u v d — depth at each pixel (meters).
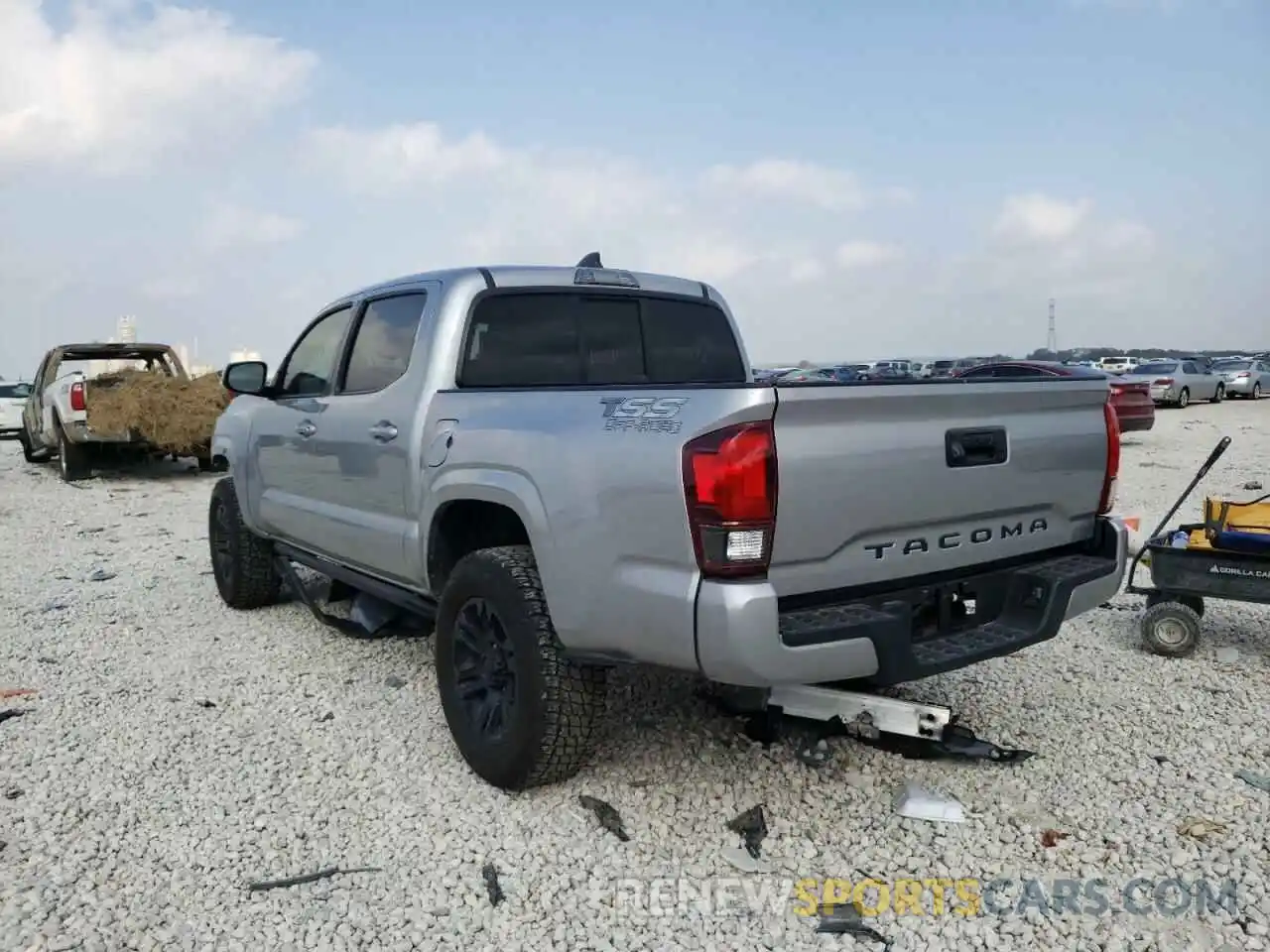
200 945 2.77
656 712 4.33
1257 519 5.03
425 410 4.11
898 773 3.77
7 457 19.52
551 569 3.29
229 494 6.31
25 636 5.82
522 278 4.41
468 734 3.74
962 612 3.45
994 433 3.44
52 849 3.28
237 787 3.74
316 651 5.46
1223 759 3.88
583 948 2.76
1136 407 16.50
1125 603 6.30
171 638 5.76
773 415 2.85
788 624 2.93
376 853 3.25
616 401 3.26
